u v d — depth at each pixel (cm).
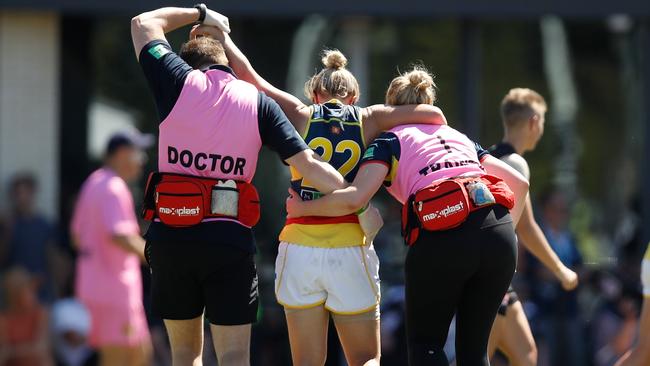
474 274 1688
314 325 1739
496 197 1681
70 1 3206
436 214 1652
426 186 1680
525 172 1966
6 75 3272
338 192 1658
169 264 1641
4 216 3191
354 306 1728
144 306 3039
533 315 3103
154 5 3203
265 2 3203
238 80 1672
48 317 3073
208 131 1622
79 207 2716
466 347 1733
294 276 1731
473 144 1798
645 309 1803
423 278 1686
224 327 1644
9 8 3209
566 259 3219
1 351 3022
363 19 3266
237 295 1641
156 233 1647
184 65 1656
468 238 1652
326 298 1742
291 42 3253
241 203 1639
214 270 1633
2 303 3073
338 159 1731
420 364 1689
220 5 3194
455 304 1714
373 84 3272
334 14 3212
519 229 1977
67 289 3222
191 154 1627
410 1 3231
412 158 1711
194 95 1625
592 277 3262
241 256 1638
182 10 1756
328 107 1767
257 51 3244
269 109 1652
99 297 2656
